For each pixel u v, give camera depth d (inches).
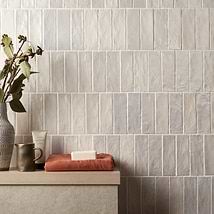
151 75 75.2
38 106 74.8
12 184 63.6
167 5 75.4
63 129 74.7
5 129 67.0
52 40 74.9
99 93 75.0
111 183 63.7
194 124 75.1
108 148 74.8
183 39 75.4
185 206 74.7
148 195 74.6
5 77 70.0
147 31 75.2
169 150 74.9
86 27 75.0
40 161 69.8
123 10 75.2
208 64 75.4
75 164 65.0
